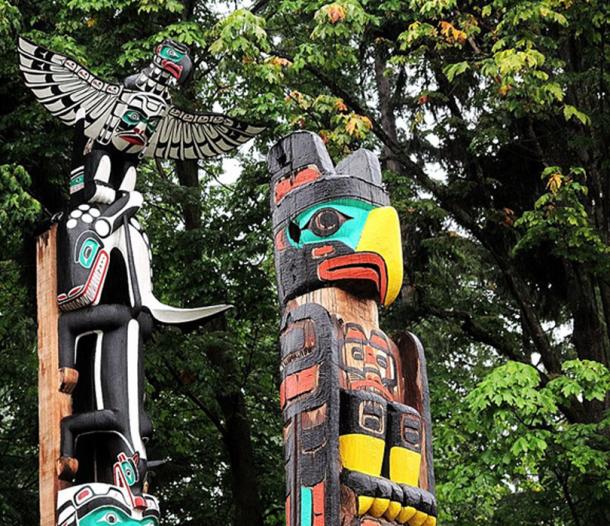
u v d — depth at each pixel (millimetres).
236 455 17781
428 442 9258
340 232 9492
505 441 14898
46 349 8812
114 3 16156
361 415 8711
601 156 17031
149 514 8289
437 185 17875
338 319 9227
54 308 8891
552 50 17047
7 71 14688
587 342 17344
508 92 15602
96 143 9383
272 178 10234
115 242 9156
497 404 14281
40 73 9320
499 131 16891
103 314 8828
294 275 9508
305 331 8820
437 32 16328
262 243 17531
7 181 13859
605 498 15469
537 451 14500
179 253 17719
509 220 17531
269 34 17844
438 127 17797
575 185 15414
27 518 15977
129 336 8867
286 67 16750
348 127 15742
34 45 9289
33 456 17031
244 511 17516
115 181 9438
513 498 16922
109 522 8078
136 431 8578
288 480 8562
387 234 9438
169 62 9680
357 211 9625
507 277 17688
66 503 8141
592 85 16844
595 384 14906
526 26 15625
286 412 8750
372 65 19969
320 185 9641
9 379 16047
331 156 16000
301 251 9531
